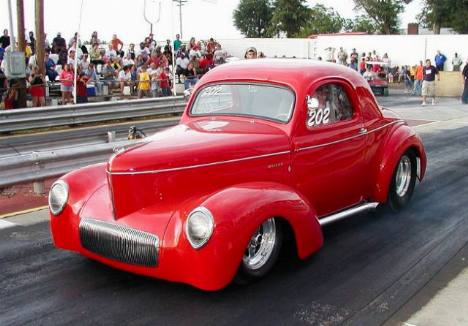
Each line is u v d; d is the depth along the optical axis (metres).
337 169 5.35
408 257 5.08
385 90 26.55
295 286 4.42
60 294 4.27
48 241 5.45
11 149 10.20
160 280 4.49
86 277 4.57
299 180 4.99
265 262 4.40
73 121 14.10
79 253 4.93
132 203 4.24
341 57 31.50
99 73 21.88
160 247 4.02
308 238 4.49
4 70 16.03
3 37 19.42
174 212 4.16
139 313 3.96
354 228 5.89
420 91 27.38
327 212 5.46
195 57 23.06
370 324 3.84
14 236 5.60
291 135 4.88
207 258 3.88
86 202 4.55
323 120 5.20
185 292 4.29
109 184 4.31
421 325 3.84
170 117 16.58
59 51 21.78
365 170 5.73
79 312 3.98
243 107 5.19
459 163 9.43
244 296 4.23
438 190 7.52
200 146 4.41
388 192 6.07
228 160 4.46
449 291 4.39
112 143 7.85
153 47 24.50
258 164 4.64
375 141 5.82
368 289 4.39
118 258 4.26
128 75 20.64
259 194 4.20
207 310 4.01
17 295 4.25
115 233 4.23
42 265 4.83
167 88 20.56
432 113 18.12
